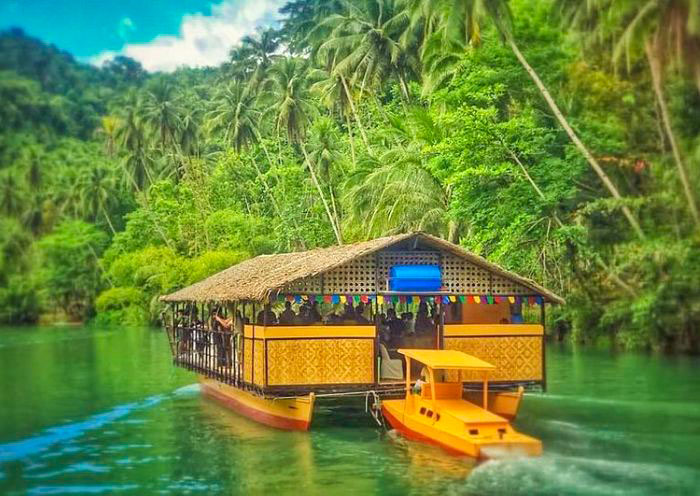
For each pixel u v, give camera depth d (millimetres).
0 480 12562
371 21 42594
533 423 16469
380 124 44625
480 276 16016
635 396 20219
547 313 34750
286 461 13289
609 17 25812
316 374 14953
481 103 29047
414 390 14891
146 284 51875
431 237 15555
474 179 28078
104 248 56438
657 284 29125
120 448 14781
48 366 29672
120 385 24109
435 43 31891
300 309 16031
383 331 16453
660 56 25078
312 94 53188
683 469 12336
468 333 15953
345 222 41375
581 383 22547
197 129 59531
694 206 27266
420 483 11672
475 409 13586
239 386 16516
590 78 28859
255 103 55531
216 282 21094
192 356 21703
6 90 46906
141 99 57438
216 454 14047
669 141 28719
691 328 28531
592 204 28531
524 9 29125
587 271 31406
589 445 14195
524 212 27391
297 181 49750
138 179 58844
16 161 49719
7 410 19391
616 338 31828
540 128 27562
